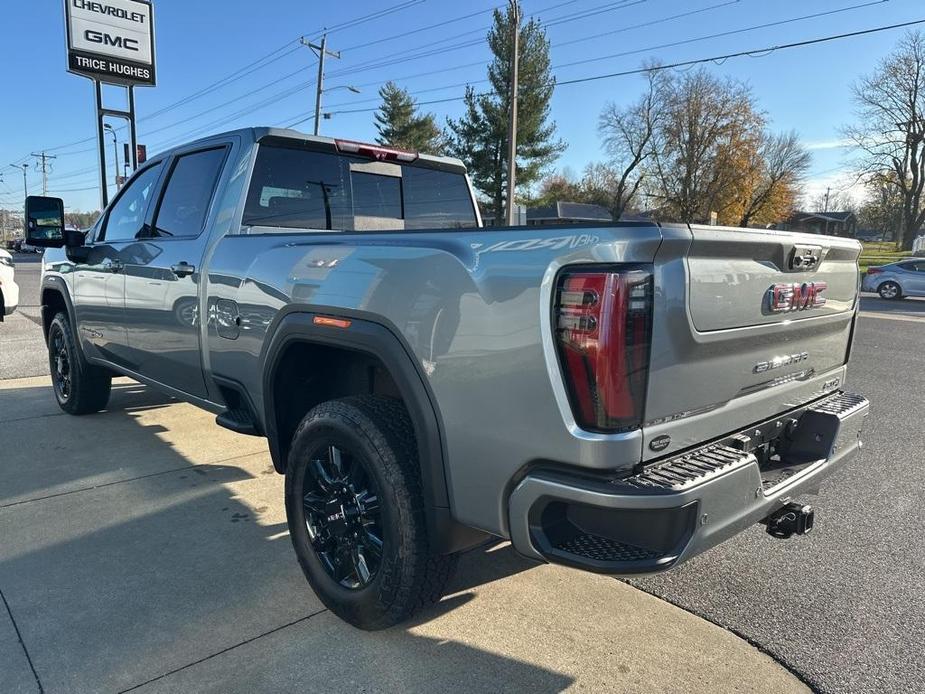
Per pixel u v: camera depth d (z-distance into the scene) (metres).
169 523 3.55
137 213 4.30
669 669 2.41
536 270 1.87
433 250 2.15
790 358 2.47
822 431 2.61
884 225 66.31
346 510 2.54
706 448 2.09
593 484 1.79
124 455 4.62
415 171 4.25
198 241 3.49
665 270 1.83
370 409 2.42
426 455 2.18
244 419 3.27
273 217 3.47
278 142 3.50
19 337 9.96
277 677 2.31
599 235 1.79
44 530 3.44
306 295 2.63
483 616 2.73
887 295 22.89
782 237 2.20
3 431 5.14
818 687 2.34
